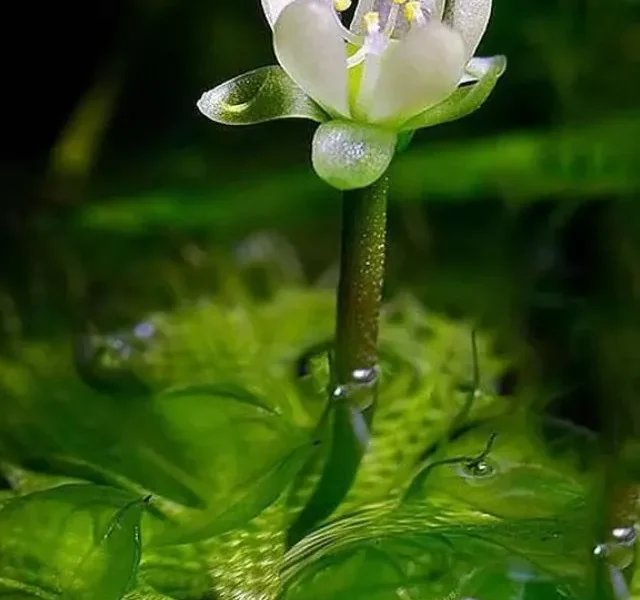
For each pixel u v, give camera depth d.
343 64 0.08
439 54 0.08
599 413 0.09
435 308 0.10
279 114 0.08
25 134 0.11
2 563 0.08
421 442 0.09
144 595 0.08
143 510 0.09
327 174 0.08
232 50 0.11
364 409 0.09
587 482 0.09
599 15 0.11
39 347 0.10
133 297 0.10
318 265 0.10
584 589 0.08
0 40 0.11
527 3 0.11
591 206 0.11
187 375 0.09
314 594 0.08
